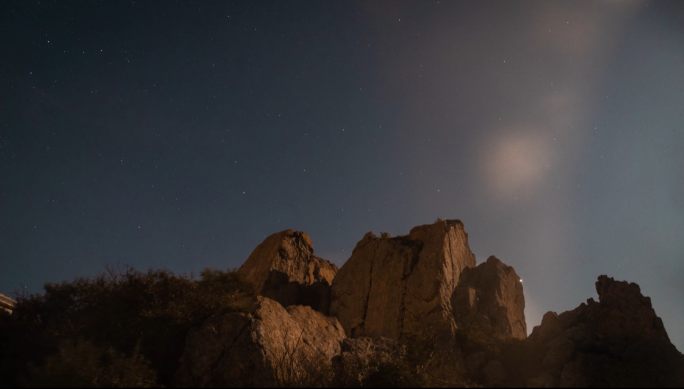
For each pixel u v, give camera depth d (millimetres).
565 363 23031
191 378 23203
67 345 23953
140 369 21578
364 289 33531
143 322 25750
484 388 23031
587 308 27250
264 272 36812
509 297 33188
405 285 31562
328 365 25422
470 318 29562
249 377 23281
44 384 19547
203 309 26562
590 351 23875
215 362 23656
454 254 32750
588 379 21922
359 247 37219
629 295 25719
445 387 21422
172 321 25578
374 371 23094
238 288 29719
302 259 39094
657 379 21234
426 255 31922
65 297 29281
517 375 24094
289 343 26281
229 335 24453
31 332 27234
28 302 29109
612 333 24797
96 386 19844
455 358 25188
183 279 28828
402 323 29953
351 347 27594
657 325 24422
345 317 32969
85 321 27469
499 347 26484
